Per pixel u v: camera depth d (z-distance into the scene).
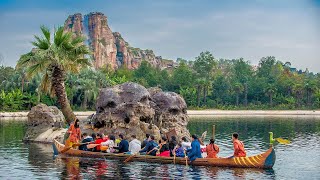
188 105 134.00
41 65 35.06
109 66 184.88
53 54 34.78
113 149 24.56
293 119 78.38
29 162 22.86
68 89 105.00
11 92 104.94
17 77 110.06
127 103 31.03
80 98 108.25
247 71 182.00
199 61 178.75
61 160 23.50
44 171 20.16
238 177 18.86
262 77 164.25
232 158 21.16
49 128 35.62
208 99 145.62
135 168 20.94
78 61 36.56
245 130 48.16
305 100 147.50
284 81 151.62
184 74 152.50
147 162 22.67
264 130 48.19
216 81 155.00
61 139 33.44
